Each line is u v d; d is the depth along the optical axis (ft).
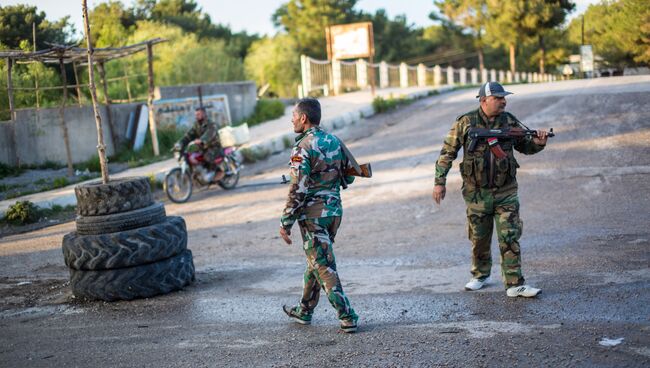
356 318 15.46
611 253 21.26
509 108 55.83
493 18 201.05
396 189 37.06
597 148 39.91
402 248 25.35
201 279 22.56
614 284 17.62
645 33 171.73
